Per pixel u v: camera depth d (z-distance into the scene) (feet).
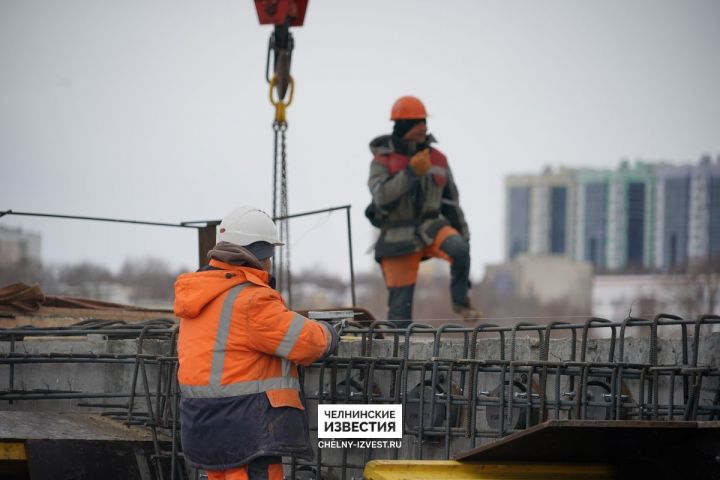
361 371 84.17
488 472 69.56
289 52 136.98
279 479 70.74
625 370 78.18
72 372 92.22
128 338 91.91
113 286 609.83
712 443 67.46
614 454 71.72
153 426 82.07
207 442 69.36
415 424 82.17
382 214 124.67
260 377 69.67
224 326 69.31
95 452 79.15
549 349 85.15
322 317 82.02
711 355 79.56
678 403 79.15
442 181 126.62
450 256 123.75
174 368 84.58
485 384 83.97
